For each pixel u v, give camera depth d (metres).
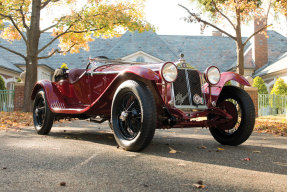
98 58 4.33
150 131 2.95
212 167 2.43
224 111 3.54
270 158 2.87
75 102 4.57
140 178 2.04
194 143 3.89
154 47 22.83
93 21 10.75
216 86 3.65
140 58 21.33
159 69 3.38
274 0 8.43
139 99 2.99
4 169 2.25
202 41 26.66
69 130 5.43
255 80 17.78
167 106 3.26
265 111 13.30
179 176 2.12
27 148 3.21
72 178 2.02
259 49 22.27
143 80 3.25
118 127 3.31
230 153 3.12
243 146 3.68
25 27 11.16
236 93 3.65
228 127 3.71
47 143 3.61
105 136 4.54
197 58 24.80
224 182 1.99
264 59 22.20
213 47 25.97
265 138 4.66
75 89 4.46
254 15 8.52
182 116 3.24
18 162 2.50
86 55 24.27
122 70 3.48
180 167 2.40
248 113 3.48
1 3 10.51
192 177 2.10
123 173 2.18
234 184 1.94
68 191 1.74
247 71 22.25
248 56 23.08
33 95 5.09
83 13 10.86
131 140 3.12
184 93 3.44
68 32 11.27
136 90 3.02
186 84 3.48
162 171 2.25
